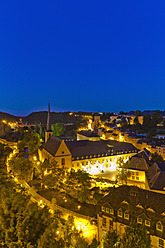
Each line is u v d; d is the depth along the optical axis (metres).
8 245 26.42
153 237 41.56
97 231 50.47
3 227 27.53
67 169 87.31
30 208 29.47
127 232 32.28
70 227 41.47
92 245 34.47
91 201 62.19
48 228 26.69
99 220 50.56
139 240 29.25
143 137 145.88
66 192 70.94
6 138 168.12
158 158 89.00
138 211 44.62
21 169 81.94
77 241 34.06
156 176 65.31
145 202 45.50
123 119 198.12
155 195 45.91
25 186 76.25
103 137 164.75
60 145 87.56
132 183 78.31
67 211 58.38
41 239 25.16
